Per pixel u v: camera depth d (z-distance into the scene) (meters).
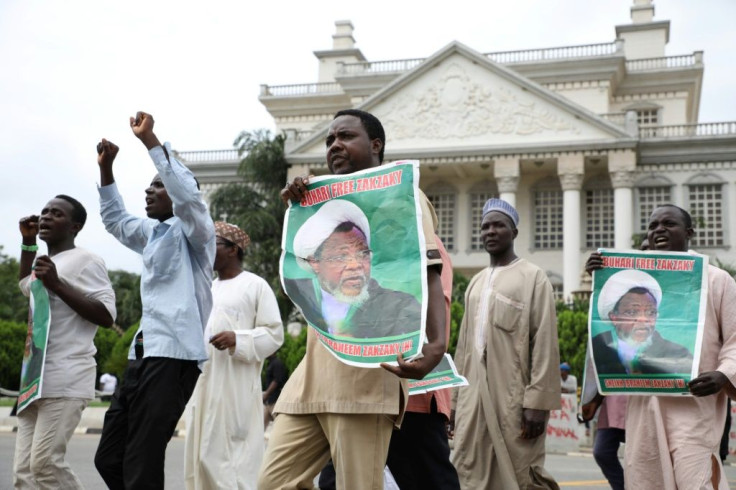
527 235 41.41
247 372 6.16
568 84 45.22
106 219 5.65
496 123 39.47
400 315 3.20
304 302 3.44
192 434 6.05
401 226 3.30
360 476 3.31
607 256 5.26
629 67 47.19
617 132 37.69
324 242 3.46
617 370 5.07
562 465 12.23
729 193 38.12
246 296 6.29
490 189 42.25
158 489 4.55
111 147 5.61
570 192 38.03
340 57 56.03
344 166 3.66
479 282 6.05
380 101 41.00
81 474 9.02
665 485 4.84
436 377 4.32
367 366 3.19
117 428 4.80
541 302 5.70
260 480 3.45
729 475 11.34
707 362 5.02
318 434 3.46
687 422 4.86
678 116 45.88
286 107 52.66
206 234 4.83
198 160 46.38
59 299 5.31
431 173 42.09
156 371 4.64
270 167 39.50
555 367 5.61
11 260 63.59
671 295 5.12
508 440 5.57
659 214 5.53
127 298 40.53
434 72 40.50
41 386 5.09
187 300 4.77
